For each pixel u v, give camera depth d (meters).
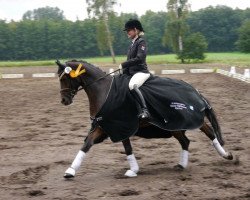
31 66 57.03
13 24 100.50
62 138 11.15
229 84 25.30
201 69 37.25
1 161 8.80
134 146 9.92
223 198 6.01
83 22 103.38
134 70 7.45
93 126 7.29
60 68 7.39
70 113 15.78
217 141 7.88
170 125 7.16
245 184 6.68
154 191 6.43
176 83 7.54
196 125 7.30
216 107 16.11
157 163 8.28
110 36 63.78
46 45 101.81
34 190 6.53
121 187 6.70
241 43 73.44
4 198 6.32
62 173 7.71
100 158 8.82
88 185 6.88
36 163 8.59
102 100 7.15
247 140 10.25
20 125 13.34
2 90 25.38
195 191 6.36
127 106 7.14
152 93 7.23
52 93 23.36
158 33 107.12
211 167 7.83
